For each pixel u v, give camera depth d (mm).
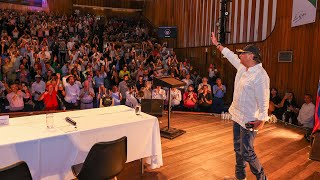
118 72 8430
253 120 2342
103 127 2535
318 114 2727
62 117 2895
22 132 2326
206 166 3238
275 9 6574
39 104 6262
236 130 2592
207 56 9031
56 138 2260
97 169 2045
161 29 10812
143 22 14039
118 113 3127
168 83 4246
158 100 4684
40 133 2305
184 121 5410
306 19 5418
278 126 5191
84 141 2430
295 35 5859
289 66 6027
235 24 8008
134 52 9359
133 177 2918
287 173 3094
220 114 5992
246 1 7547
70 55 8180
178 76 7871
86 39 10406
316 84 5328
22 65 6773
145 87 6191
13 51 7441
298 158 3539
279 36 6309
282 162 3406
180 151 3721
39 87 6305
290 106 5605
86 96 6070
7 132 2320
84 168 2016
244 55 2316
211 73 8055
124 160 2254
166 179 2889
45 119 2781
